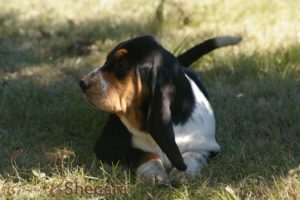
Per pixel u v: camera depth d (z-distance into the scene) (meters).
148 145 5.25
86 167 5.50
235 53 8.45
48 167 5.51
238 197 4.79
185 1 10.55
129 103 4.97
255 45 8.74
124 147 5.33
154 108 4.91
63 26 10.37
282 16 10.17
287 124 6.45
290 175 5.06
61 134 6.29
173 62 5.14
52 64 8.59
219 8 10.52
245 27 9.62
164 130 4.90
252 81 7.59
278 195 4.79
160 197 4.88
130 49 4.95
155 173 5.07
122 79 4.90
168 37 9.41
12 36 9.99
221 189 4.91
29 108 6.89
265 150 5.75
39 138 6.23
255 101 7.08
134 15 10.78
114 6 11.45
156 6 10.95
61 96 7.29
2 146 6.01
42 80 7.91
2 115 6.69
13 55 9.04
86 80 4.87
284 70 7.87
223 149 5.82
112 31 9.90
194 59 6.61
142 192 4.95
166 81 4.98
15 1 12.09
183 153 5.32
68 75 8.14
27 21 10.70
